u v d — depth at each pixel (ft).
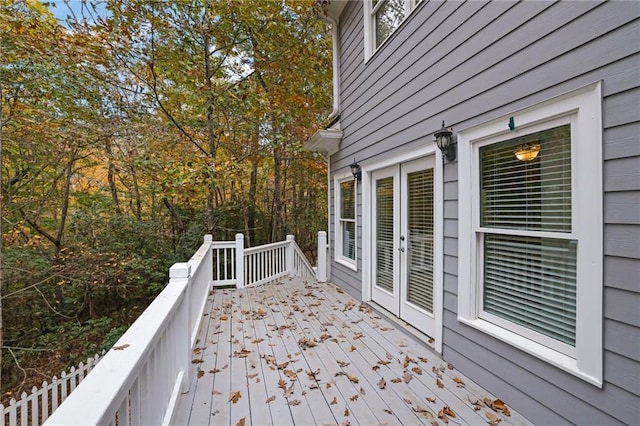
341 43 19.02
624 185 5.02
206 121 23.90
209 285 17.75
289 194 40.16
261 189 36.17
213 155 23.48
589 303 5.51
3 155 20.17
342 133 18.85
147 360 4.46
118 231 23.82
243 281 19.51
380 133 13.83
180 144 23.75
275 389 7.97
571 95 5.77
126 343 4.19
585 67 5.54
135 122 21.53
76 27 18.04
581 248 5.67
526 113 6.68
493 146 7.85
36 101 18.39
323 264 21.74
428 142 10.25
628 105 4.95
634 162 4.89
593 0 5.42
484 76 7.84
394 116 12.56
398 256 12.71
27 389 17.39
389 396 7.61
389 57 12.92
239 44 24.32
